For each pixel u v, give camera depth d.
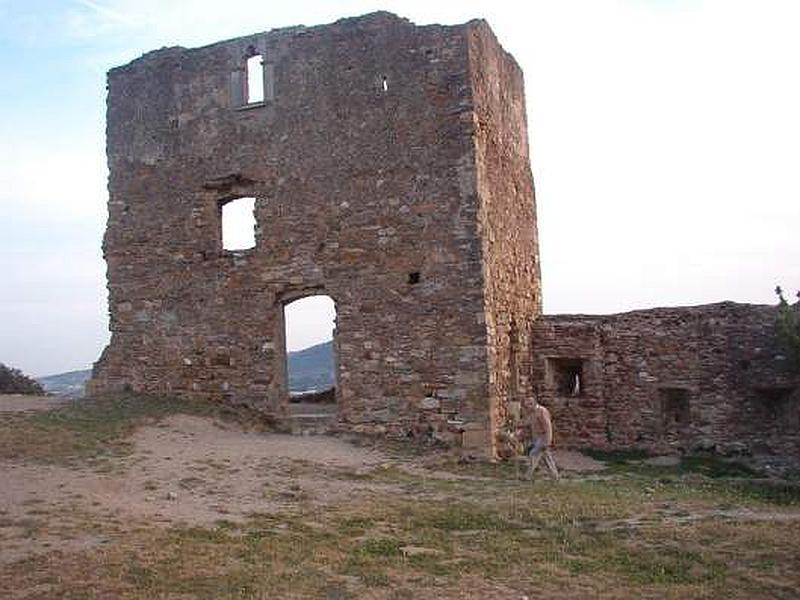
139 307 19.22
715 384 18.69
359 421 17.12
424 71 17.33
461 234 16.75
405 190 17.23
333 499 11.45
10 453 12.66
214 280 18.62
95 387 19.38
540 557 8.80
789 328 17.84
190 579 7.45
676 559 8.71
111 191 19.72
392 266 17.17
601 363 19.52
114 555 7.93
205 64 19.11
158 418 16.59
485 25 18.33
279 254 18.12
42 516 9.23
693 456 18.45
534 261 21.30
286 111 18.31
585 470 16.30
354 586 7.62
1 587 7.03
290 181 18.16
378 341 17.14
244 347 18.27
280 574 7.77
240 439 16.05
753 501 12.56
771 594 7.71
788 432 18.27
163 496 10.84
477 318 16.47
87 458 12.92
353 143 17.73
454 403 16.42
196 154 19.00
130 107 19.73
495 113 18.72
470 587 7.77
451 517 10.42
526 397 19.02
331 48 18.09
